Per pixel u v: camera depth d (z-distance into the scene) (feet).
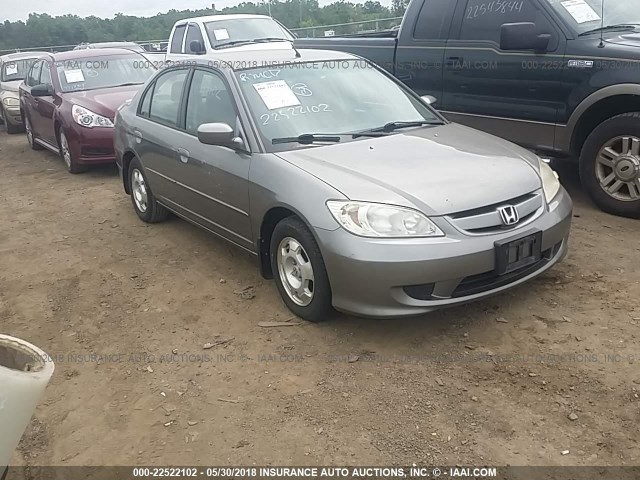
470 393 11.04
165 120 18.61
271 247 14.11
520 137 20.62
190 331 13.91
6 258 19.24
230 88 15.64
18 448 10.59
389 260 11.60
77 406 11.59
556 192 13.96
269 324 13.80
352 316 13.75
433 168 13.16
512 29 19.04
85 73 32.40
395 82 17.72
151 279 16.81
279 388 11.58
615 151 18.34
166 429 10.76
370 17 54.95
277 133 14.66
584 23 19.03
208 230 17.16
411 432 10.19
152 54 45.91
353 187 12.37
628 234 17.34
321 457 9.81
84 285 16.78
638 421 10.07
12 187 28.43
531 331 12.80
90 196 25.66
